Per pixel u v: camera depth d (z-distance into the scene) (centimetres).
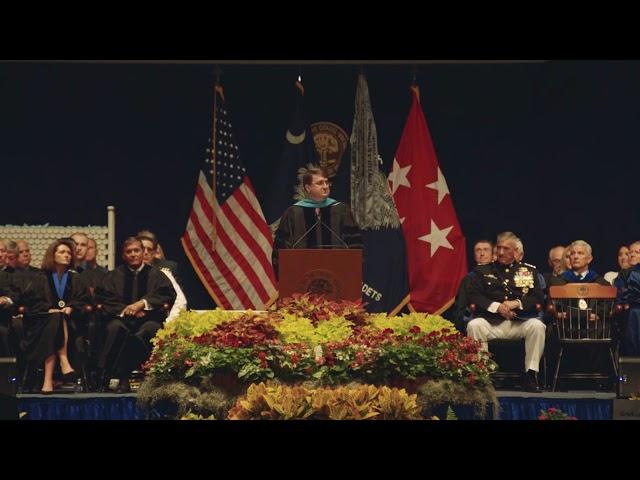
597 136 2017
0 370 1509
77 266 1761
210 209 1931
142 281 1656
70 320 1614
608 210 2017
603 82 2011
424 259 1908
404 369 1412
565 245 2023
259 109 2019
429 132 1970
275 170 1947
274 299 1908
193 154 2028
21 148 2019
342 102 2009
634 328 1734
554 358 1653
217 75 1969
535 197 2030
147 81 2036
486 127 2033
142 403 1423
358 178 1920
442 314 1936
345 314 1478
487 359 1459
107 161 2023
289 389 1322
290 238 1758
